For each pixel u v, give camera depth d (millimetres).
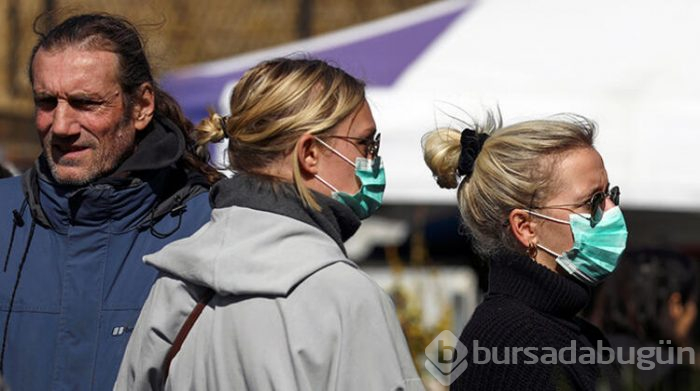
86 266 8617
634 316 11305
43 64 8617
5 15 25953
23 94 25797
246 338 6762
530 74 15867
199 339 7016
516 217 7934
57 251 8719
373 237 27781
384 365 6703
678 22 16484
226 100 15273
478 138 8227
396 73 16281
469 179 8227
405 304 16156
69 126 8531
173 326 7188
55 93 8539
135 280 8617
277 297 6773
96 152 8617
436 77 15945
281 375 6609
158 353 7199
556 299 7777
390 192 14984
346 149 7293
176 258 7141
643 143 14992
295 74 7223
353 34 17234
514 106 15391
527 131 8039
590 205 7883
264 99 7137
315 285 6773
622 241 7949
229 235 7004
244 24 27375
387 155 15031
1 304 8680
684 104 15094
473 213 8141
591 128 8195
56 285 8641
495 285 8031
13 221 8898
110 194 8594
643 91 15289
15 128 25391
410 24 17359
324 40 17297
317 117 7148
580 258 7922
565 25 16734
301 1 27406
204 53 27047
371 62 16547
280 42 27406
